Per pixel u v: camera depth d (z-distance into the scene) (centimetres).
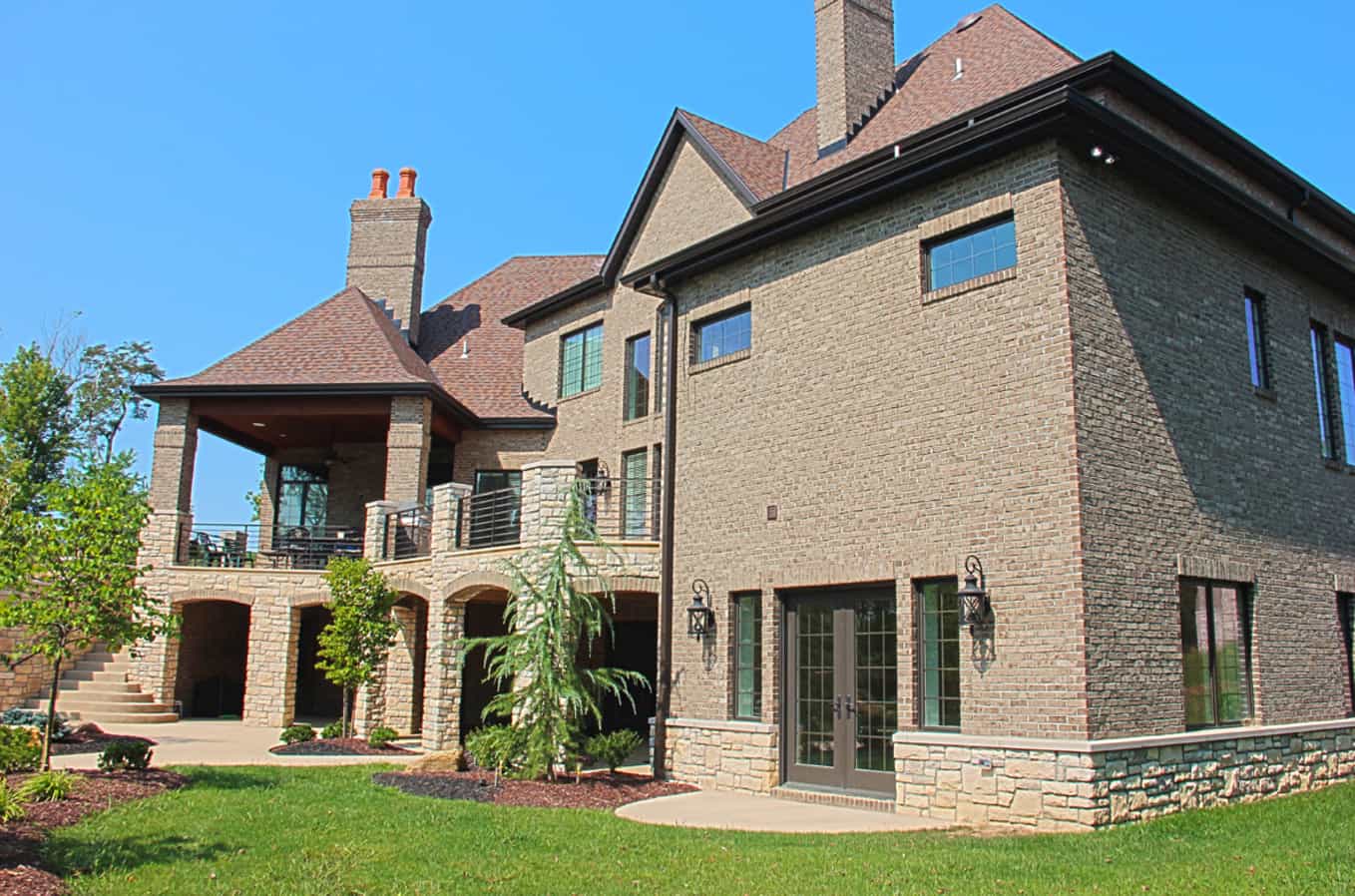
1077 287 1166
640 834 1033
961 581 1209
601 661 2127
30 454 3491
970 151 1241
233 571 2292
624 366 2123
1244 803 1225
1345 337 1702
